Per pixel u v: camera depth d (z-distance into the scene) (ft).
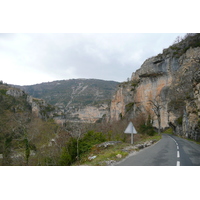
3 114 95.55
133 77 306.76
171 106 148.66
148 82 205.57
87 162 27.73
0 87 320.70
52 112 400.26
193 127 75.51
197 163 24.34
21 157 81.35
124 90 281.95
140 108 217.77
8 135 82.79
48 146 96.73
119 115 288.30
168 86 177.27
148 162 24.40
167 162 24.53
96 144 46.26
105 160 25.76
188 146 48.62
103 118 397.19
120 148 36.45
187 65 144.56
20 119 86.48
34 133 91.25
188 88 126.41
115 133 99.91
